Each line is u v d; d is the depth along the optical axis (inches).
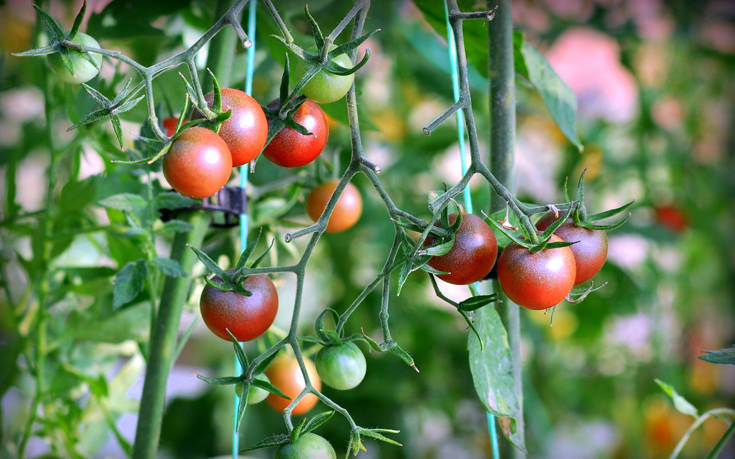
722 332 62.3
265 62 35.8
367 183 45.3
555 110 31.0
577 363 57.7
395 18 47.5
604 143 54.2
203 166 23.7
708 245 60.2
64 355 33.0
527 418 51.4
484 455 53.8
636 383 56.7
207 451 46.2
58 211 31.5
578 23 49.4
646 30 52.3
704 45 58.1
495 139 29.0
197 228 29.3
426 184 49.6
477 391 26.5
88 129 30.8
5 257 32.7
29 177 37.2
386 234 44.9
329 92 24.6
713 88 63.7
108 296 31.7
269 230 32.4
